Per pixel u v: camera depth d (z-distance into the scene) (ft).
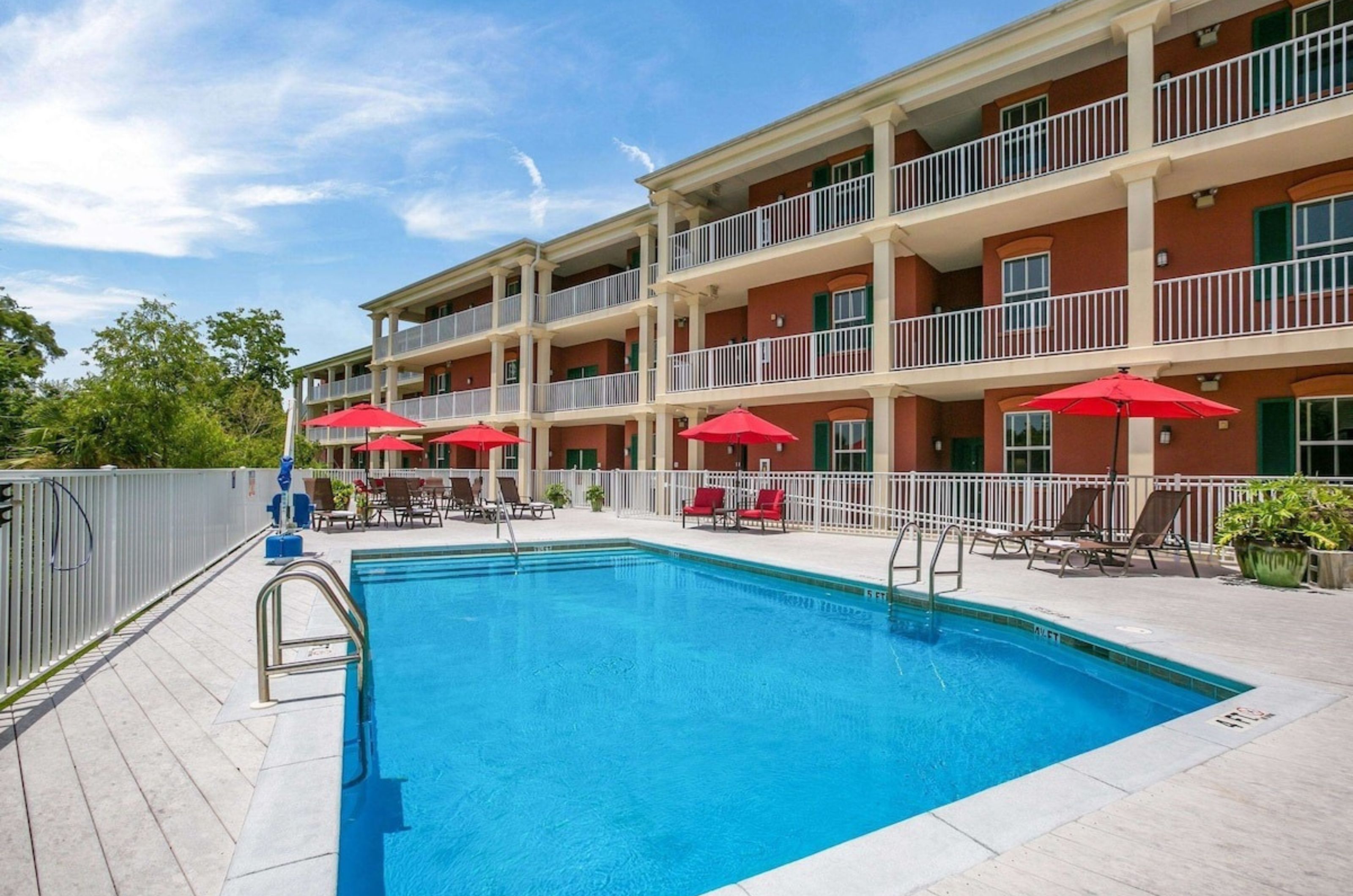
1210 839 8.41
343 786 13.12
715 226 56.85
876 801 12.53
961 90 42.65
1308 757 10.74
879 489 44.42
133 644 17.67
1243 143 32.55
